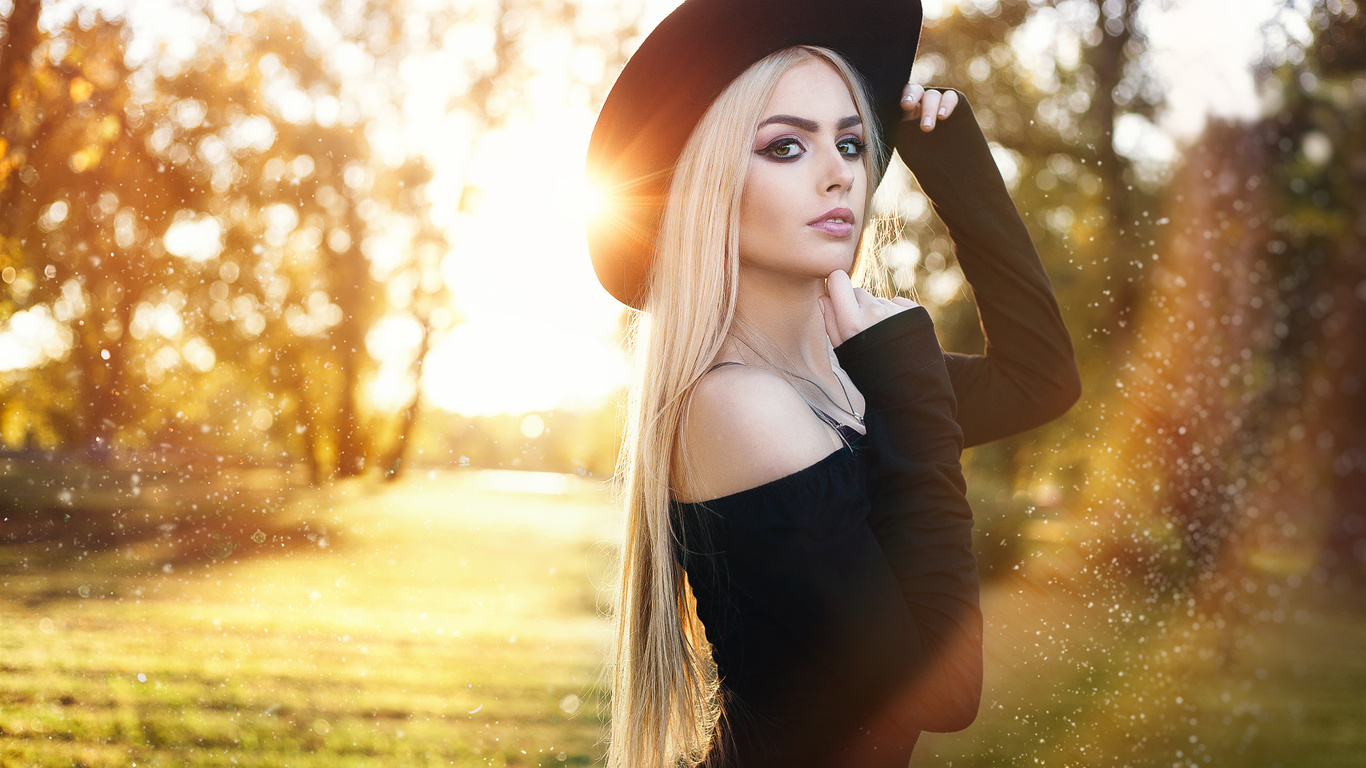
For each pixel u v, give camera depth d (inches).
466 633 175.8
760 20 47.2
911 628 41.1
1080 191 405.4
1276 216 375.9
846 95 49.3
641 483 53.7
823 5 48.4
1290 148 378.9
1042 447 270.2
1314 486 429.1
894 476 43.9
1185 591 145.7
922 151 62.4
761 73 47.8
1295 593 350.3
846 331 47.1
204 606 124.6
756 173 47.5
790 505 41.6
